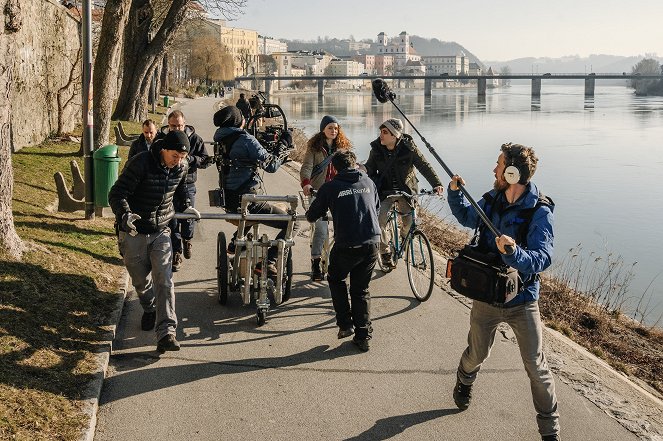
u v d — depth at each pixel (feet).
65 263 22.27
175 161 17.37
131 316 20.44
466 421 15.01
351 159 18.85
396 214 25.99
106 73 45.83
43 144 50.62
